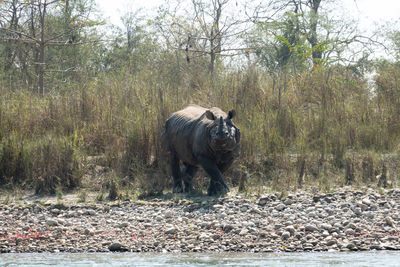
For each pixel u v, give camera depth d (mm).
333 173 41656
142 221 32250
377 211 31297
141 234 29062
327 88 53531
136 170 43219
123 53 109312
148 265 22625
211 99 50188
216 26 79250
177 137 40000
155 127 45469
